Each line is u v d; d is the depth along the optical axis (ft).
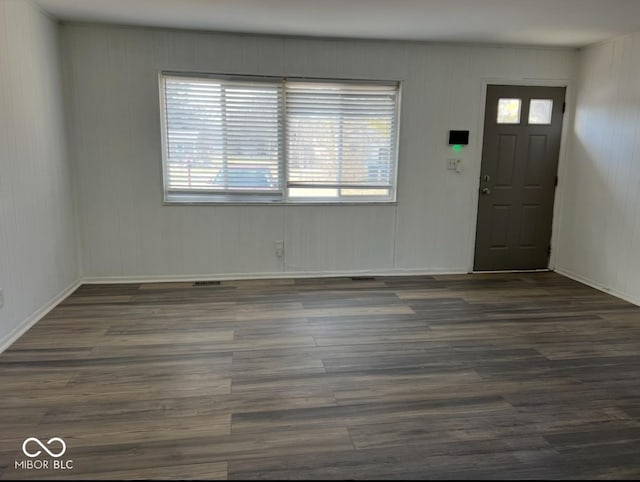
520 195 16.14
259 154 14.62
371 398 7.85
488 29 12.92
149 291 13.62
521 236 16.44
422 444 6.60
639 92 12.92
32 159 11.01
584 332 10.96
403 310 12.34
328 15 11.68
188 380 8.35
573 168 15.78
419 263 16.06
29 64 10.93
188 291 13.71
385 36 13.87
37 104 11.33
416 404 7.68
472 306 12.75
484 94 15.25
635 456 6.42
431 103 15.05
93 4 11.07
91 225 14.02
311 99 14.56
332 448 6.47
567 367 9.12
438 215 15.83
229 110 14.19
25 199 10.61
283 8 11.12
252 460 6.19
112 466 6.01
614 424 7.19
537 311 12.41
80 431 6.75
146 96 13.61
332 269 15.64
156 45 13.37
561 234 16.42
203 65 13.69
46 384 8.11
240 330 10.76
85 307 12.16
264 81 14.12
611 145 13.97
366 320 11.55
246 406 7.52
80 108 13.37
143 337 10.25
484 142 15.58
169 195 14.43
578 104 15.47
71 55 13.03
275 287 14.28
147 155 13.93
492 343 10.25
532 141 15.83
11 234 9.93
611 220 14.01
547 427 7.09
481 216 16.07
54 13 11.91
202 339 10.20
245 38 13.75
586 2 10.43
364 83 14.62
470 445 6.60
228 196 14.73
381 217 15.53
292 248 15.26
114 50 13.21
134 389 7.99
